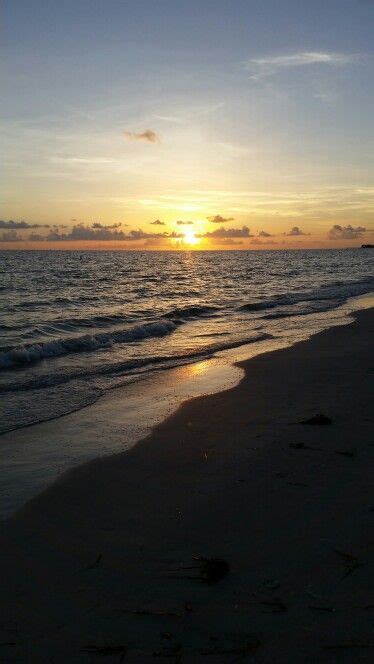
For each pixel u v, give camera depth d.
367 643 3.13
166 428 7.52
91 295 32.47
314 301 27.81
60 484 5.68
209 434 7.20
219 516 4.84
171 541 4.45
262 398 8.99
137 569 4.06
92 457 6.48
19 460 6.40
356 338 15.12
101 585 3.88
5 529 4.73
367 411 7.90
